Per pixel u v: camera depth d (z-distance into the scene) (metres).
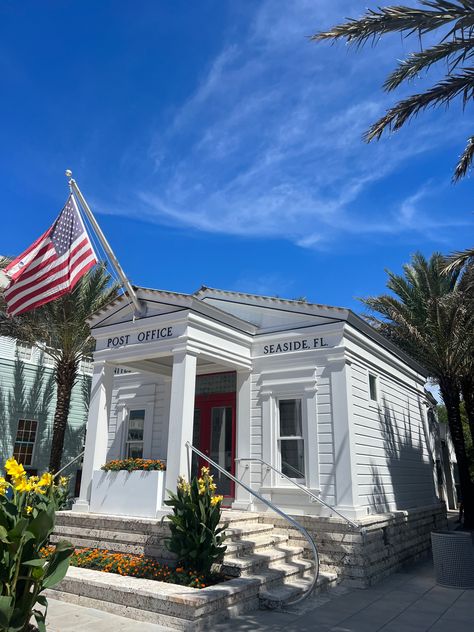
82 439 21.55
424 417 15.20
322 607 6.82
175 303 9.59
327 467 9.40
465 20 6.62
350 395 9.68
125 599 6.30
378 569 8.81
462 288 14.93
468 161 8.52
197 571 6.97
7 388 19.05
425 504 13.38
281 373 10.47
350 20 7.36
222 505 10.79
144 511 8.49
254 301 11.44
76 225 9.79
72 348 17.56
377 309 19.31
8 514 4.49
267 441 10.23
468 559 8.23
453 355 16.09
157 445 11.91
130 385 12.98
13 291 9.61
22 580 4.41
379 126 8.37
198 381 12.26
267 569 7.66
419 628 5.89
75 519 9.05
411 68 7.82
